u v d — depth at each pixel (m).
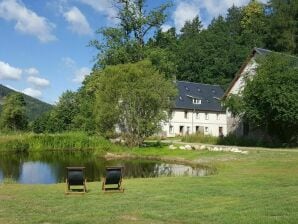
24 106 87.69
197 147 41.22
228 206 12.44
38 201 13.83
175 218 10.98
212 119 82.00
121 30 58.75
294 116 40.69
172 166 32.25
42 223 10.62
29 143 49.16
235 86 53.44
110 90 45.06
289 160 28.48
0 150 47.94
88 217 11.23
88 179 25.34
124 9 57.97
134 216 11.30
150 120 45.28
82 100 69.44
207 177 20.47
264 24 92.00
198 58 91.94
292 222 10.16
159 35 61.97
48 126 71.19
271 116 42.56
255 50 51.53
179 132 76.94
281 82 41.22
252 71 49.69
